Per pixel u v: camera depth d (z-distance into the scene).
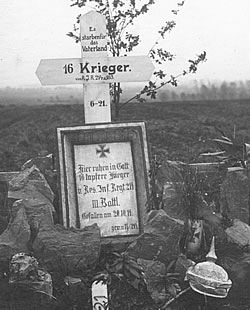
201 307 3.92
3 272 4.19
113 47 5.98
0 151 7.41
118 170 4.75
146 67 4.94
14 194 4.64
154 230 4.24
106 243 4.50
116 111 6.02
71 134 4.78
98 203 4.70
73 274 4.13
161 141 7.39
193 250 4.38
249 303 4.00
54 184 4.89
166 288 3.95
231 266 4.14
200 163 5.13
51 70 4.90
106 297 3.82
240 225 4.50
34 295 3.95
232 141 5.20
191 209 4.46
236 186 4.71
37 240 4.22
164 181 4.69
